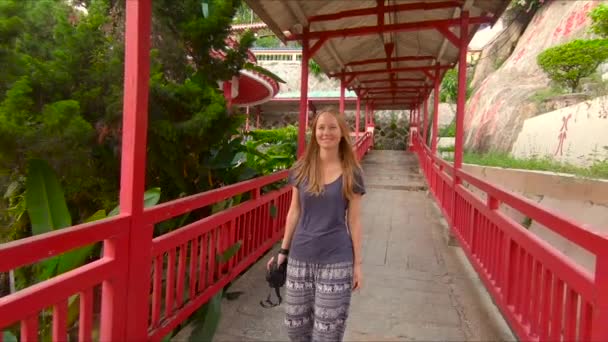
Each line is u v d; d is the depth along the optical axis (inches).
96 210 152.2
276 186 187.0
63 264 98.8
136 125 79.3
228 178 166.1
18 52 128.1
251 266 167.5
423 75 449.1
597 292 63.1
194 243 108.1
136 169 79.5
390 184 408.2
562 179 189.0
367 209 295.0
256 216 158.7
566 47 309.3
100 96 130.6
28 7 139.2
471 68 768.3
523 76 496.1
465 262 175.2
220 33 156.6
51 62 127.3
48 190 105.1
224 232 126.6
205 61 163.6
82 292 67.9
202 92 140.3
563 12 494.3
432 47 305.9
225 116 139.3
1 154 116.8
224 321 119.8
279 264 83.7
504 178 260.2
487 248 133.5
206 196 107.3
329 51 289.7
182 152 142.7
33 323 59.1
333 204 74.5
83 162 128.9
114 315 74.7
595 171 181.5
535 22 578.2
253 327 116.4
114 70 131.1
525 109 380.5
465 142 535.8
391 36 274.4
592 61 300.2
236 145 166.9
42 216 103.7
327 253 74.6
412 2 215.9
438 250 193.8
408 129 903.7
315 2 197.3
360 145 523.8
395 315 124.3
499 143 414.6
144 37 81.0
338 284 74.2
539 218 86.5
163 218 89.0
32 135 113.3
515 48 603.5
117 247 75.1
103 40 137.9
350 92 806.5
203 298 112.3
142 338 82.6
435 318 122.3
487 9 204.4
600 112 217.9
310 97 810.8
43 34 141.2
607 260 61.6
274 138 278.2
